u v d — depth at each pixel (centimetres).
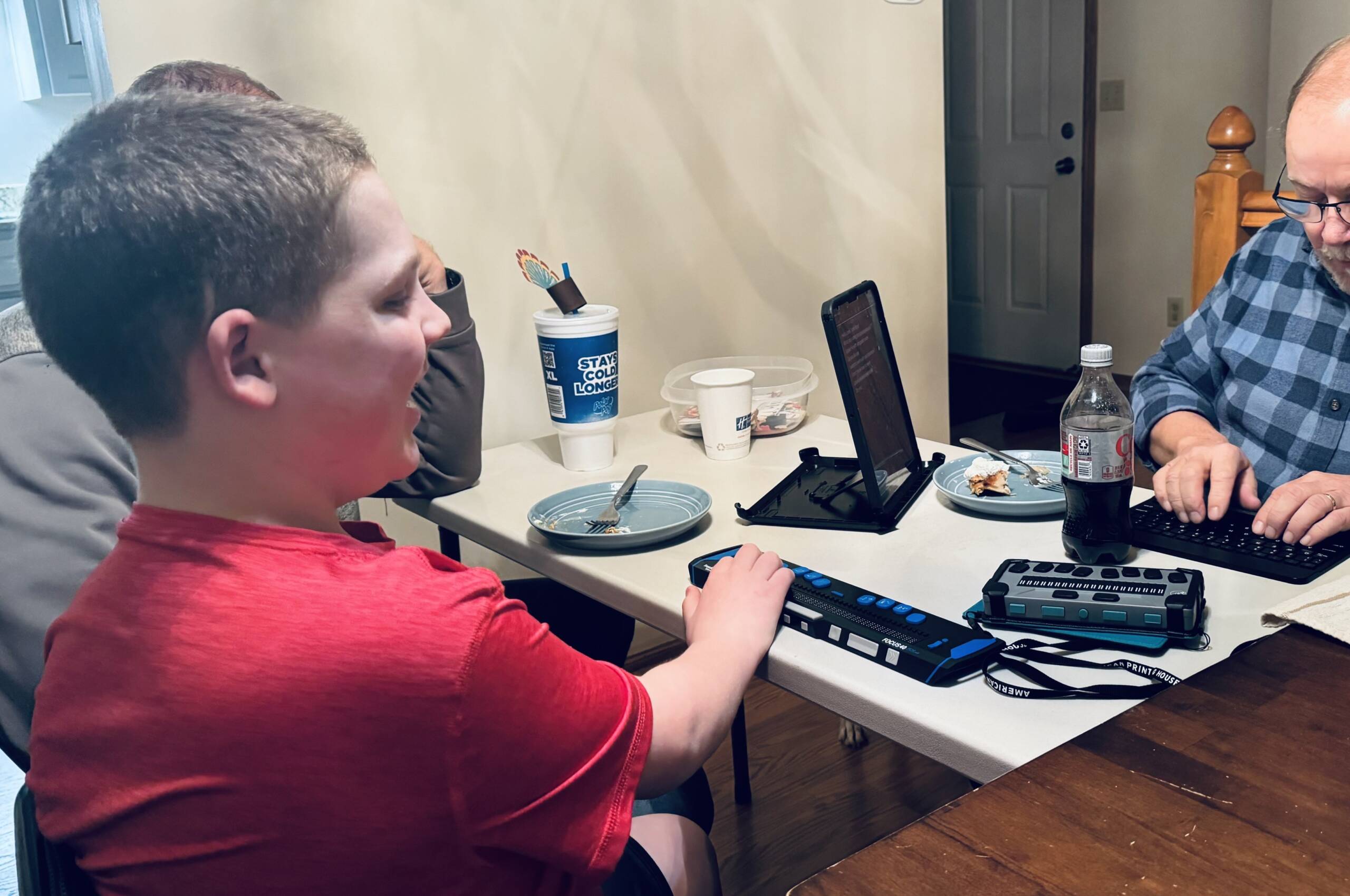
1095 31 428
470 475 150
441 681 58
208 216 55
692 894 95
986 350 496
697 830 100
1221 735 69
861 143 255
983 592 97
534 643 64
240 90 122
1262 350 148
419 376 66
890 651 89
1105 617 92
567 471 158
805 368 190
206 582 59
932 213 272
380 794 58
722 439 155
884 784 197
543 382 217
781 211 246
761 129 238
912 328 276
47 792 62
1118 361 459
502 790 61
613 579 115
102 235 55
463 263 204
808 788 197
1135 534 115
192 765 57
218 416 60
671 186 227
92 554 101
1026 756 75
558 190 212
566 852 65
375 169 64
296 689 57
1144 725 71
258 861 58
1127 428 107
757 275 245
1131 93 432
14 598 98
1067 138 442
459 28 195
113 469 104
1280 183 134
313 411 61
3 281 273
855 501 132
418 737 58
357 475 66
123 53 166
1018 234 470
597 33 211
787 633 98
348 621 58
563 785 64
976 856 59
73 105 285
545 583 164
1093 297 461
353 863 59
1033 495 128
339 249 60
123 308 57
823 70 245
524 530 133
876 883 58
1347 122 117
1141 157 434
